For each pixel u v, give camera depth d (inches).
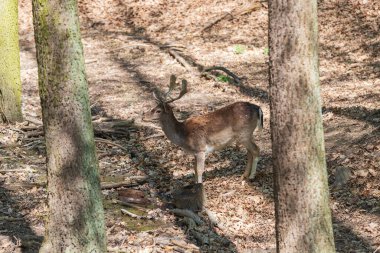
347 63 941.8
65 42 363.9
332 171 552.4
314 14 317.4
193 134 542.9
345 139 616.1
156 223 492.7
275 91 322.7
